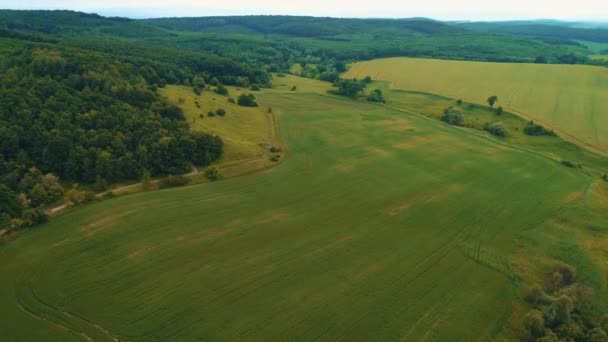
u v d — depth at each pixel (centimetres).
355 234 7206
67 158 8081
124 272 5962
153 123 9331
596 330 4931
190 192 8256
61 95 9281
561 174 9994
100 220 7075
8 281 5684
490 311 5562
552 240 7250
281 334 5088
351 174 9531
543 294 5594
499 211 8162
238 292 5712
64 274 5862
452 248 6925
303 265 6331
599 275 6303
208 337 5003
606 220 7950
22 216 6788
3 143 7750
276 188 8694
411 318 5419
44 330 5003
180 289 5709
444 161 10550
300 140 11550
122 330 5044
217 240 6806
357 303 5628
